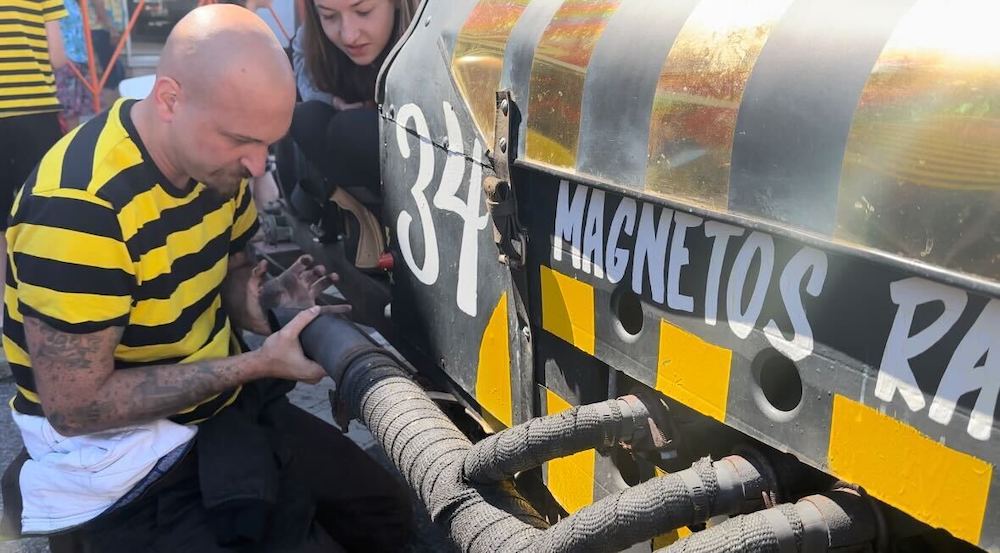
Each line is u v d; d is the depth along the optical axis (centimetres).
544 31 133
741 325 103
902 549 112
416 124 170
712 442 125
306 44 221
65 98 574
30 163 347
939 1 86
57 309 150
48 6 344
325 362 166
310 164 225
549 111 130
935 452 85
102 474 164
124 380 161
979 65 80
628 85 115
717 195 104
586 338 130
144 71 643
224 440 171
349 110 208
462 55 153
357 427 277
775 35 98
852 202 89
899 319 86
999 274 78
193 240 167
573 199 128
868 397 90
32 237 150
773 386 105
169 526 168
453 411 181
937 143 82
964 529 83
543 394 145
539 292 139
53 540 181
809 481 107
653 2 116
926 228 83
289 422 205
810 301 95
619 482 134
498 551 117
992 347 79
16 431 286
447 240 165
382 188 189
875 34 89
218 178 161
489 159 145
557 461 150
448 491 129
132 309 162
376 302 212
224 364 169
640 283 117
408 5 207
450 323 170
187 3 650
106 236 151
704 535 98
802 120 93
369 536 204
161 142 156
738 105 100
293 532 172
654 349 117
